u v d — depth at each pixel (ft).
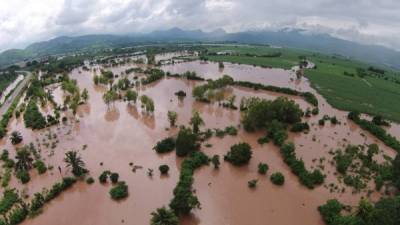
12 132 403.95
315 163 312.71
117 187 268.21
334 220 220.23
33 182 286.87
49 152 341.62
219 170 302.66
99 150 345.10
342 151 337.52
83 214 243.81
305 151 338.54
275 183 279.90
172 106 497.05
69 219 238.48
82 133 394.52
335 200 239.30
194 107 491.31
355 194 264.11
